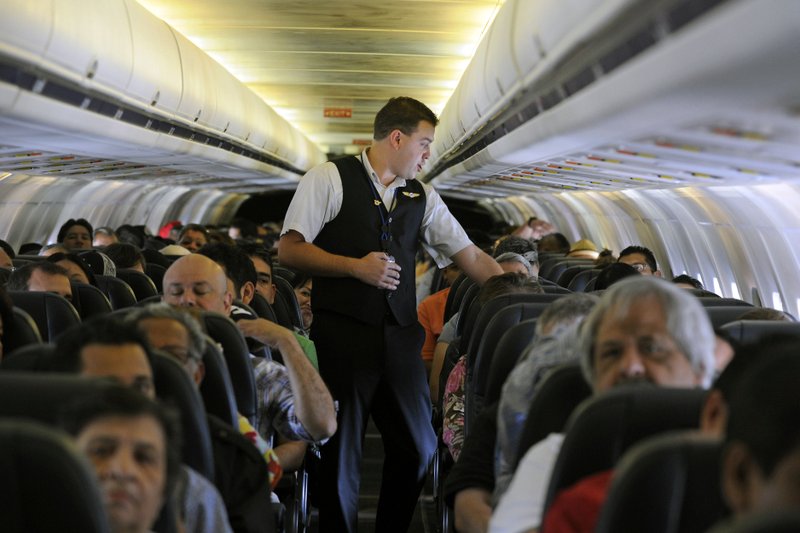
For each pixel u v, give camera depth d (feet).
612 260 25.76
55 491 5.16
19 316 11.91
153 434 5.92
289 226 15.02
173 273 13.14
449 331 20.42
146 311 9.96
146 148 29.32
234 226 57.11
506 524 7.50
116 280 20.07
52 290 16.30
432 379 20.44
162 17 31.65
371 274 14.66
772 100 9.61
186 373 8.59
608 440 6.64
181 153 34.42
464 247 16.21
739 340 11.76
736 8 8.04
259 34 34.60
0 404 6.71
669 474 5.48
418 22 31.37
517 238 22.03
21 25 16.08
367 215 15.16
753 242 25.40
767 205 22.71
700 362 7.60
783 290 24.45
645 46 10.77
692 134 12.74
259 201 105.70
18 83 17.12
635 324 7.55
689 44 9.29
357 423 15.25
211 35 35.04
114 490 5.74
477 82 26.35
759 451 4.16
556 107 16.31
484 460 10.04
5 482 5.13
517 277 15.19
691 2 9.04
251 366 11.76
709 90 9.80
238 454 10.16
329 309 15.23
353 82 47.83
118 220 57.57
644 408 6.64
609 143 15.64
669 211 31.32
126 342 7.88
